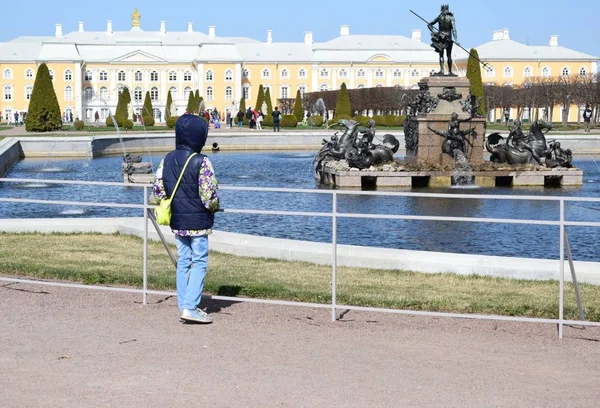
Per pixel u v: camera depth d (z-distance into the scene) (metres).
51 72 116.75
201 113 74.44
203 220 8.59
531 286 10.70
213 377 6.87
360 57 120.50
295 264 12.15
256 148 53.97
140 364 7.19
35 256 12.43
